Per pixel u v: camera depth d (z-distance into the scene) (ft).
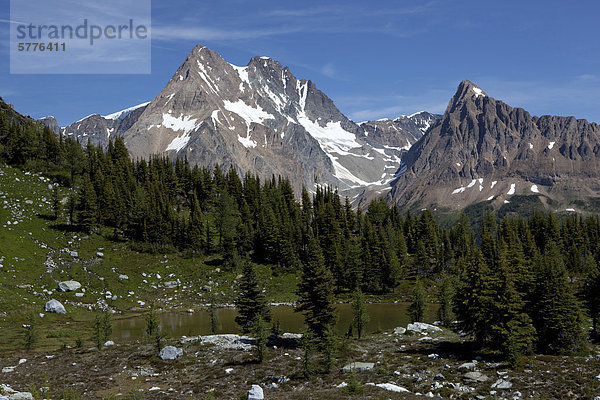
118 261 428.97
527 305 182.50
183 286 418.51
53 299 332.80
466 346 187.62
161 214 496.64
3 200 460.14
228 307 381.19
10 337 244.83
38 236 422.41
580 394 120.26
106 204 487.61
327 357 163.94
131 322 317.22
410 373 151.53
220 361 181.06
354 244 499.51
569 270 467.11
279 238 494.59
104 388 150.20
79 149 587.68
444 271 503.20
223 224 504.02
